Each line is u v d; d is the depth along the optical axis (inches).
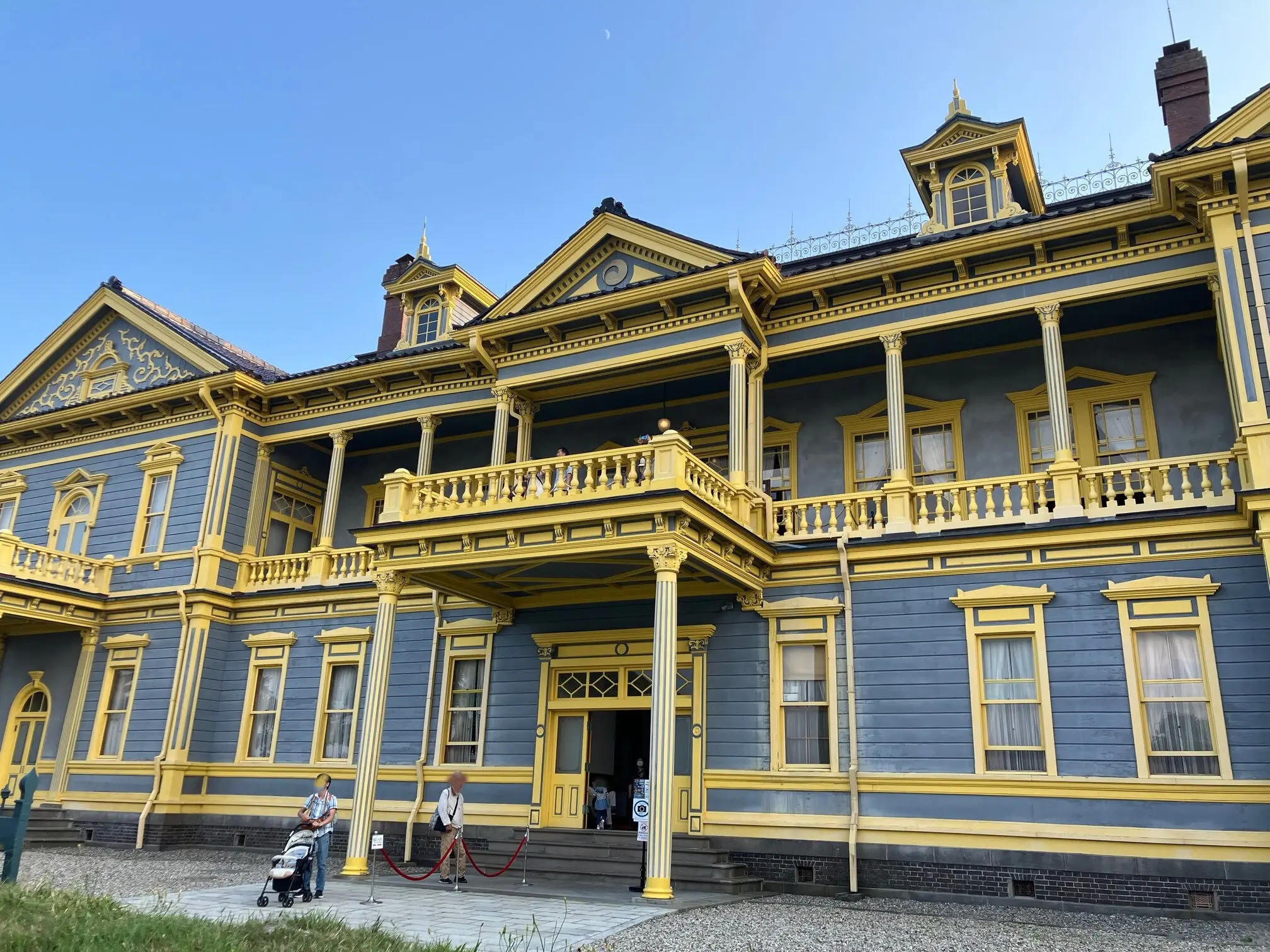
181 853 805.9
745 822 634.2
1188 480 607.8
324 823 525.7
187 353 988.6
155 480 974.4
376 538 661.3
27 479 1059.3
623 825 794.2
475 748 763.4
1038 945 422.9
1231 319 561.0
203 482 933.2
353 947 353.7
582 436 875.4
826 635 653.3
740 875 617.6
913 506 666.2
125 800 858.8
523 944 393.1
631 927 444.1
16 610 867.4
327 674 854.5
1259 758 529.0
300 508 1005.8
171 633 899.4
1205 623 558.9
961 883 573.0
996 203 757.3
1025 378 725.9
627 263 783.7
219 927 372.5
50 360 1093.8
